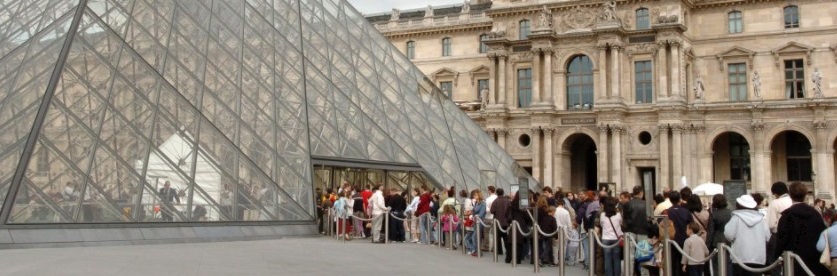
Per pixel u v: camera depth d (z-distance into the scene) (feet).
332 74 165.89
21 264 76.28
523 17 353.72
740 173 326.03
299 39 165.27
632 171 316.40
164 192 107.34
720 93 331.36
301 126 141.90
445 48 404.98
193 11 140.26
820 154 291.79
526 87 344.08
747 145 325.62
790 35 322.14
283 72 150.41
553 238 106.22
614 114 315.17
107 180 101.45
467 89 395.55
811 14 319.68
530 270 97.25
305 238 127.24
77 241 94.22
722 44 332.80
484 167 184.85
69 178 97.55
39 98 102.01
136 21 125.59
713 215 81.20
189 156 114.21
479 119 350.02
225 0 152.87
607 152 318.04
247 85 137.80
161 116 114.52
